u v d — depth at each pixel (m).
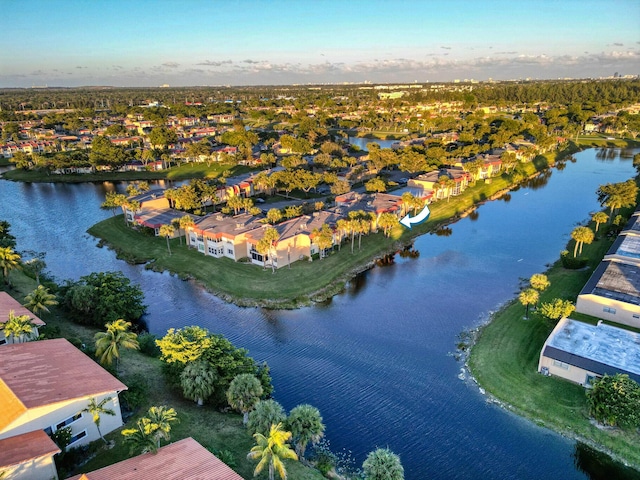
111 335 54.53
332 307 80.12
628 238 91.94
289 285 85.81
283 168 171.25
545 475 45.75
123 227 118.25
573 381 55.78
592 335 60.97
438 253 103.00
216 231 97.88
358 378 61.47
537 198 146.12
